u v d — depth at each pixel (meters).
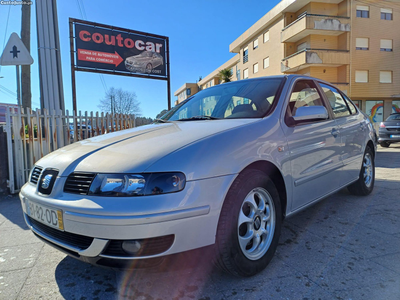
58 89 6.95
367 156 4.11
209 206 1.72
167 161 1.69
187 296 1.88
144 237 1.56
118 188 1.63
